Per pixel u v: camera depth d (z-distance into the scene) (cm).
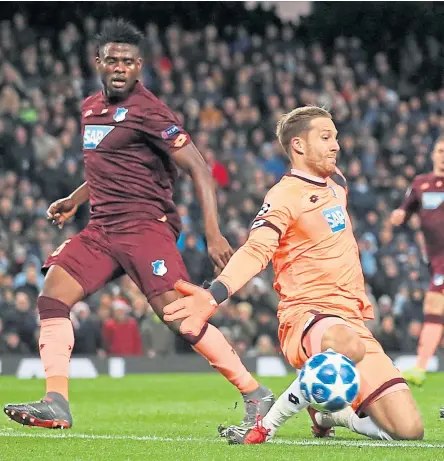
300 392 870
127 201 1067
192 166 1031
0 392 1819
